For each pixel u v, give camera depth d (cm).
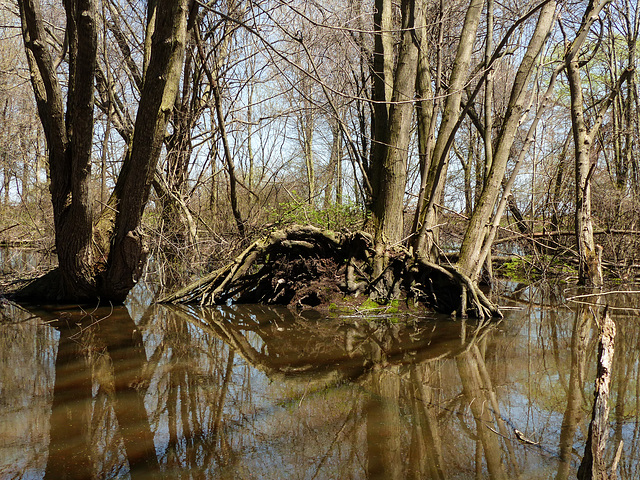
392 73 786
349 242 768
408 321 656
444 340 543
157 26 540
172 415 335
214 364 458
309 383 402
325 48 914
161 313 709
